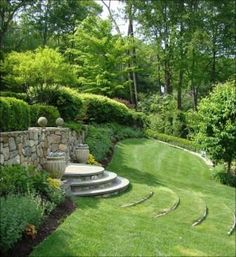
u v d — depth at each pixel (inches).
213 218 322.7
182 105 1209.4
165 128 941.8
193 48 1010.7
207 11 1035.9
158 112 1009.5
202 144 544.7
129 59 894.4
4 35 994.1
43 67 502.0
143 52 1082.7
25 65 504.4
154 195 362.6
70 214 246.2
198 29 1001.5
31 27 1099.9
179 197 375.2
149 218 277.7
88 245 197.0
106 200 315.0
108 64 840.9
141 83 1353.3
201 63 1093.1
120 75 907.4
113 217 258.2
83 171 358.3
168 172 529.3
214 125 530.3
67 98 525.7
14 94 514.3
